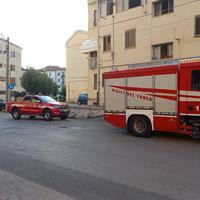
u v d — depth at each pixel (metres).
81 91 53.03
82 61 52.88
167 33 27.33
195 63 12.08
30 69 73.19
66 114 22.70
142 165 8.34
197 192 6.11
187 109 12.29
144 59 29.30
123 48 31.41
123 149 10.74
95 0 35.00
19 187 6.41
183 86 12.38
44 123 20.17
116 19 32.06
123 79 14.35
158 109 13.14
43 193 6.02
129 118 14.12
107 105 14.98
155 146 11.37
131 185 6.56
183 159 9.10
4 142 12.30
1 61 71.06
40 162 8.72
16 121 21.78
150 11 28.69
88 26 35.97
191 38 25.52
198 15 25.02
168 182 6.77
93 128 17.17
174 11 26.69
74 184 6.63
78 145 11.57
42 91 72.31
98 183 6.70
